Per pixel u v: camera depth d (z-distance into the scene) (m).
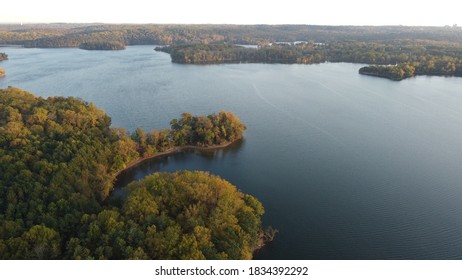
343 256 100.06
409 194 131.62
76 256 78.12
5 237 86.06
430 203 126.25
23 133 137.88
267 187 134.12
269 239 104.50
